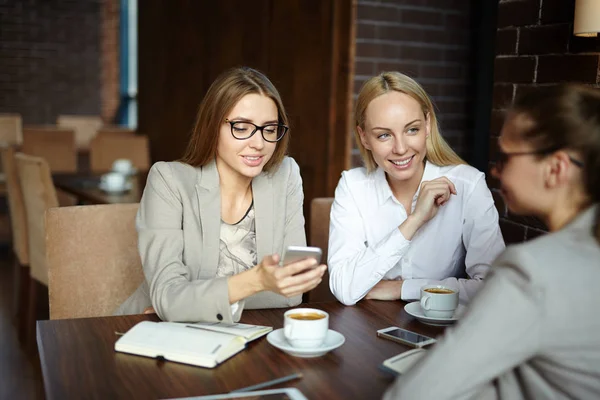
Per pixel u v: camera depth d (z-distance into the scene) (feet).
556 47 6.47
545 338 2.56
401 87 5.05
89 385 3.36
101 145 15.39
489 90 11.78
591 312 2.54
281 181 5.47
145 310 5.01
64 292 5.82
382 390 3.35
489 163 7.49
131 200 9.71
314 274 3.92
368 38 11.18
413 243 5.57
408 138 5.10
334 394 3.30
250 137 4.88
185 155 5.32
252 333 3.99
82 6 23.99
